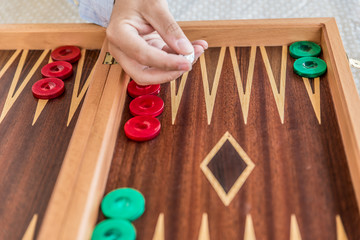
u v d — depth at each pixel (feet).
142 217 2.36
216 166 2.60
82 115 2.78
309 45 3.41
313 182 2.46
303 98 3.02
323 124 2.81
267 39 3.50
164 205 2.41
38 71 3.57
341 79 2.87
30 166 2.78
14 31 3.67
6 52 3.79
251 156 2.65
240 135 2.80
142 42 2.73
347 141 2.57
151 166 2.64
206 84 3.23
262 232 2.25
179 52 2.75
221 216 2.34
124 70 2.97
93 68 3.53
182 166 2.62
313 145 2.67
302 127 2.80
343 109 2.72
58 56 3.60
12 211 2.52
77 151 2.54
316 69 3.17
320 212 2.31
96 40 3.64
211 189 2.48
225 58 3.46
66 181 2.38
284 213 2.32
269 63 3.37
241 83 3.21
